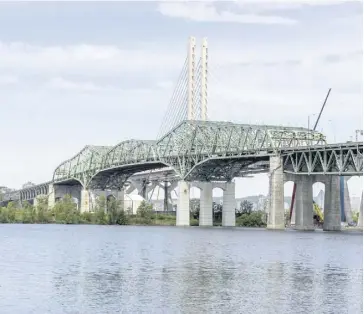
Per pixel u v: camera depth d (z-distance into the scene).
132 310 63.72
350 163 196.75
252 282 81.19
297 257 116.44
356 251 131.25
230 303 67.12
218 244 151.12
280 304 67.00
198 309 64.25
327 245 149.75
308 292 74.06
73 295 71.25
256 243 155.50
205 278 84.50
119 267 96.94
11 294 71.88
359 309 65.06
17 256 115.56
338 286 78.81
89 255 117.94
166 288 75.88
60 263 102.81
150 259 110.19
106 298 69.44
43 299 68.94
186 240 167.00
